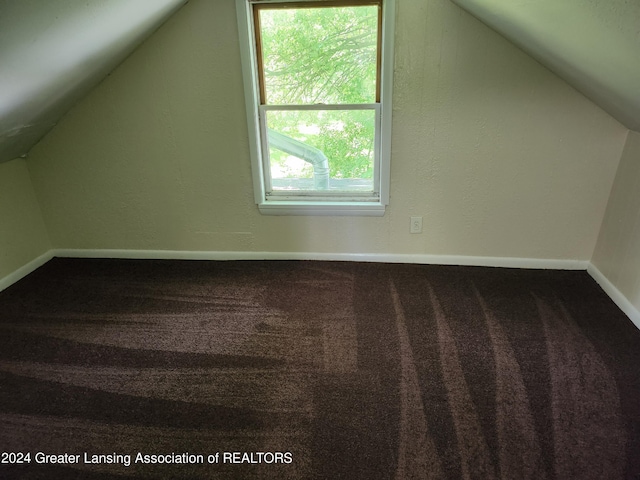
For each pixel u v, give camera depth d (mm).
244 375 2000
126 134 2758
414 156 2664
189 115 2672
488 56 2377
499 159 2623
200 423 1746
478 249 2900
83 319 2439
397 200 2803
